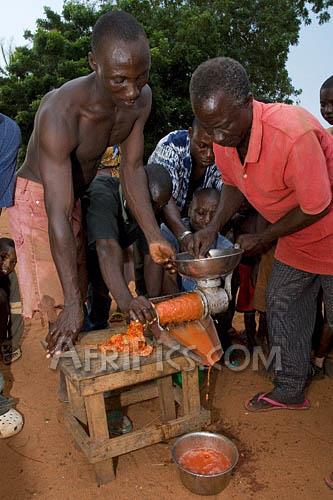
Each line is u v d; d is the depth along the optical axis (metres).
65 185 2.42
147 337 2.58
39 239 2.78
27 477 2.53
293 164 2.21
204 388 3.31
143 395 2.89
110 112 2.57
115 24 2.08
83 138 2.58
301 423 2.92
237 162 2.49
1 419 2.86
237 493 2.36
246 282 3.60
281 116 2.21
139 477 2.49
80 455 2.69
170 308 2.40
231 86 2.04
